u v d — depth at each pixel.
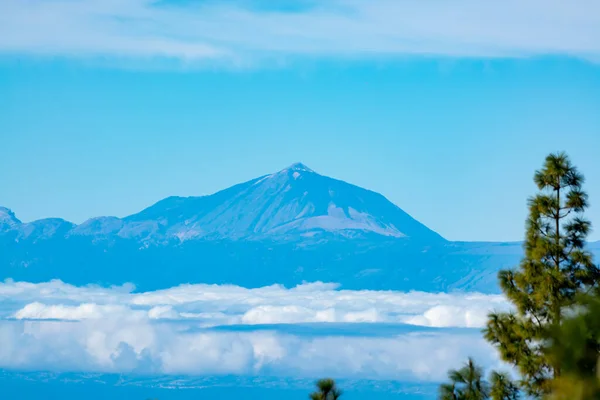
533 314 52.56
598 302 25.00
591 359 24.39
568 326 25.12
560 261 53.59
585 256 52.91
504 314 53.31
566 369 24.70
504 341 52.31
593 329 24.83
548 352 25.50
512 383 51.53
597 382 23.06
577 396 23.17
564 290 52.06
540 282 52.44
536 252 53.28
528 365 49.69
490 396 52.66
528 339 51.72
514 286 53.78
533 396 49.34
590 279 52.41
